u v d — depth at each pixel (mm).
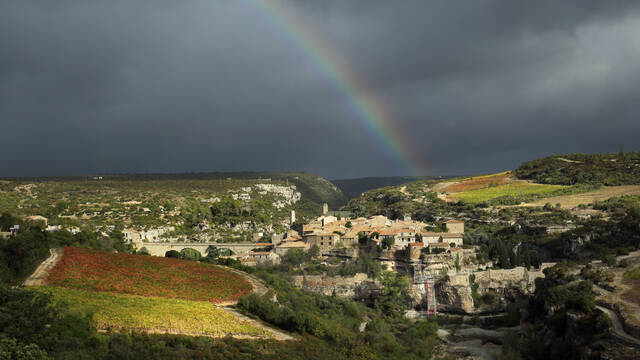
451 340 174125
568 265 188000
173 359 101750
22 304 101938
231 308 148375
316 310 174125
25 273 142875
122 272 157750
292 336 134875
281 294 172500
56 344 94500
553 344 140750
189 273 168500
